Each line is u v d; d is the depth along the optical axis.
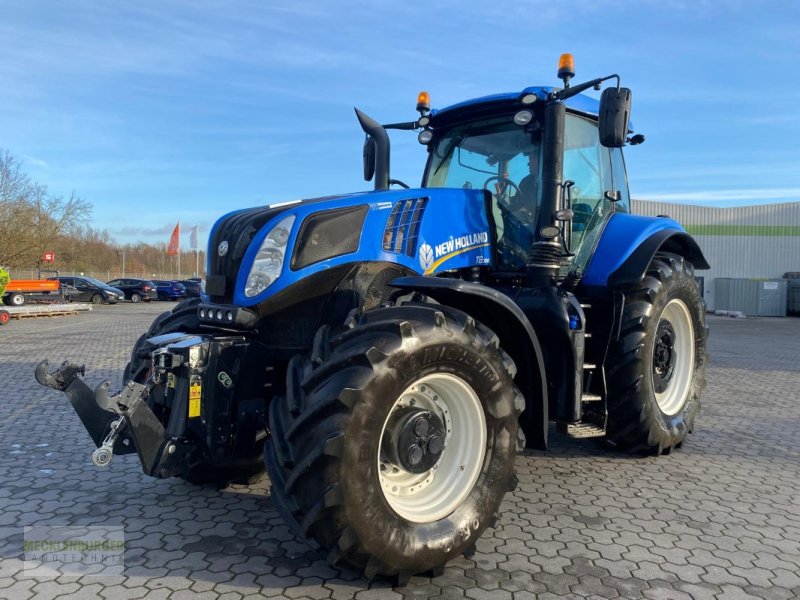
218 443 2.98
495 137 4.34
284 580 2.66
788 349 13.12
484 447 2.89
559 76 3.79
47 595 2.51
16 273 34.12
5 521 3.26
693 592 2.63
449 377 2.76
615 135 3.55
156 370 3.01
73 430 5.08
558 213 3.75
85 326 15.68
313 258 3.15
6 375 7.66
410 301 3.07
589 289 4.34
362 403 2.40
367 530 2.41
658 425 4.36
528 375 3.29
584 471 4.22
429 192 3.68
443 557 2.64
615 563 2.88
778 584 2.71
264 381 3.13
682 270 4.66
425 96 4.52
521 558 2.91
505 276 4.07
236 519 3.31
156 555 2.88
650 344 4.24
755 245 29.47
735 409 6.47
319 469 2.38
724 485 3.99
